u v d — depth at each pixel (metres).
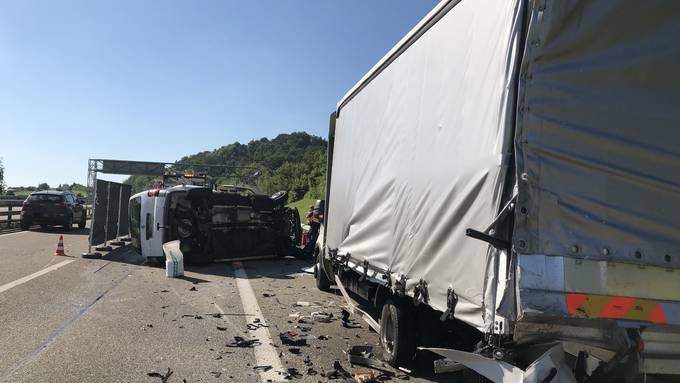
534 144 3.08
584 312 2.96
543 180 3.05
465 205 3.70
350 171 7.55
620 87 3.19
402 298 5.37
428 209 4.44
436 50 4.57
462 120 3.89
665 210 3.16
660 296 3.11
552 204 3.04
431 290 4.29
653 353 3.09
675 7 3.24
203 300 8.82
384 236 5.70
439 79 4.44
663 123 3.21
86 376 4.97
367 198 6.48
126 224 19.19
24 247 15.15
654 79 3.23
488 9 3.63
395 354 5.38
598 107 3.15
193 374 5.16
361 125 7.08
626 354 3.11
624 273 3.07
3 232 20.03
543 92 3.12
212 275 11.80
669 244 3.13
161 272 11.87
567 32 3.14
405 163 5.17
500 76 3.33
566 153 3.09
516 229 2.99
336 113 8.95
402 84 5.44
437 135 4.38
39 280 9.95
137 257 14.23
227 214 13.96
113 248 15.48
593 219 3.06
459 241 3.78
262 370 5.34
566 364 3.07
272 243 14.52
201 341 6.33
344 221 7.77
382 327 5.82
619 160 3.15
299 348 6.16
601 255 3.04
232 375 5.17
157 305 8.27
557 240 3.01
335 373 5.28
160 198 13.03
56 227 24.77
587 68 3.16
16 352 5.64
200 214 13.47
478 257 3.45
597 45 3.18
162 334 6.58
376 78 6.49
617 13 3.19
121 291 9.31
